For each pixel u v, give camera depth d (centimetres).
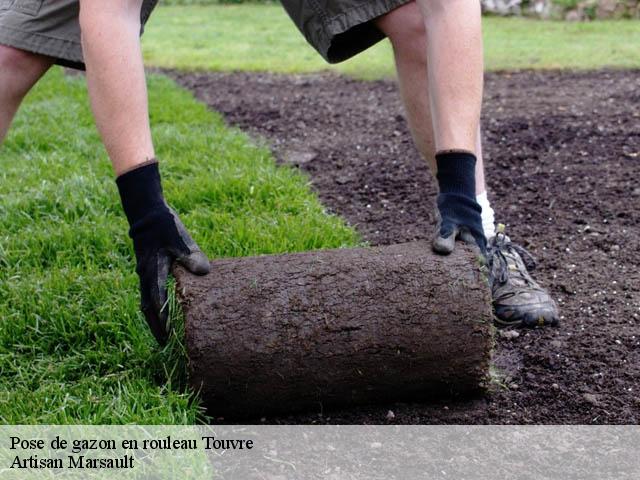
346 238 488
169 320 318
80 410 317
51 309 388
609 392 342
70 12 379
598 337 387
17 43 378
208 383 312
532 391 344
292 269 321
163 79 1047
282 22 1762
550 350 375
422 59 384
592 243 501
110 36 313
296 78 1088
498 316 400
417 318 314
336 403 327
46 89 940
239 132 759
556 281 449
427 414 328
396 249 331
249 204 546
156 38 1534
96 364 356
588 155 670
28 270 445
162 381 340
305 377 316
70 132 733
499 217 553
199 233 479
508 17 1623
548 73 1034
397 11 378
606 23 1508
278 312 311
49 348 371
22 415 312
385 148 722
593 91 908
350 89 997
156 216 313
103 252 465
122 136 315
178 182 588
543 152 686
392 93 963
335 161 689
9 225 510
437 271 318
